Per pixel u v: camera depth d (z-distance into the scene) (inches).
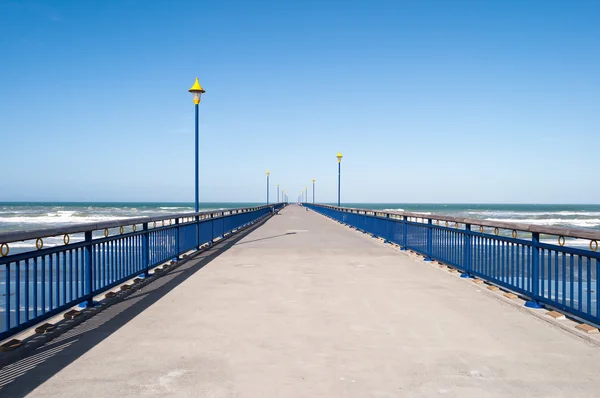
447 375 181.3
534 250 290.2
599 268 228.4
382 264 487.5
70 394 163.2
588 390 167.8
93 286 296.5
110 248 325.4
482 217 3166.8
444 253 462.0
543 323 258.7
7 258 203.6
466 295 332.8
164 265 462.3
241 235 870.4
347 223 1189.1
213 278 401.1
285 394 163.2
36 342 219.0
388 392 165.2
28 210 4138.8
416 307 295.0
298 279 395.5
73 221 2233.0
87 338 230.4
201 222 625.3
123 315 275.9
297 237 824.9
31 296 466.0
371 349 212.1
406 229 601.6
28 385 171.3
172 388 168.4
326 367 189.6
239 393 164.1
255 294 333.7
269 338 228.5
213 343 221.1
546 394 164.2
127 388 168.4
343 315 273.4
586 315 237.3
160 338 229.5
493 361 197.5
